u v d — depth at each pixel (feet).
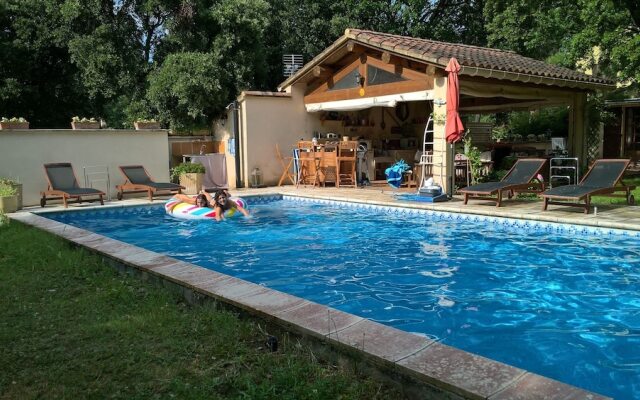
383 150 51.90
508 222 27.94
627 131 64.13
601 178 29.30
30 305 13.51
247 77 56.44
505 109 55.16
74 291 14.90
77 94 68.33
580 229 25.22
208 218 32.07
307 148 46.83
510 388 7.84
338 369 9.81
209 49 56.29
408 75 38.45
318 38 68.85
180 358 10.19
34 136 37.65
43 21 59.88
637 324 13.75
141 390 8.88
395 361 8.86
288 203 39.42
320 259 21.76
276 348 10.87
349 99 44.39
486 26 59.41
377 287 17.60
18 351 10.52
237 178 47.39
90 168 40.37
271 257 22.26
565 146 51.90
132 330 11.62
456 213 30.19
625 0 39.47
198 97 50.42
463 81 36.17
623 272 18.62
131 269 17.11
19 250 20.01
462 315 14.66
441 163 35.94
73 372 9.58
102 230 29.53
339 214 33.47
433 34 72.69
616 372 10.90
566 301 15.71
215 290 13.58
